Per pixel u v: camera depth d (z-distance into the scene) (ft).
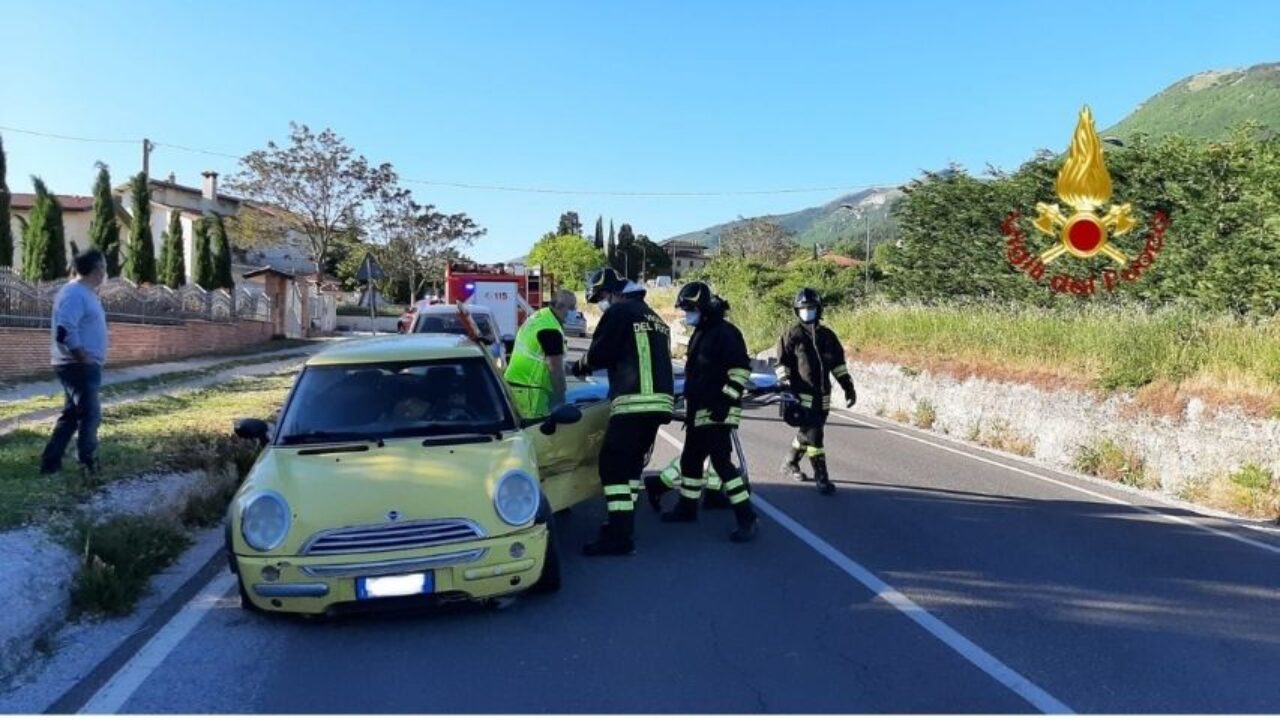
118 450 32.83
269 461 20.07
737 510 25.90
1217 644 18.26
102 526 22.44
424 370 22.91
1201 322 45.06
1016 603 20.70
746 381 25.82
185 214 172.55
